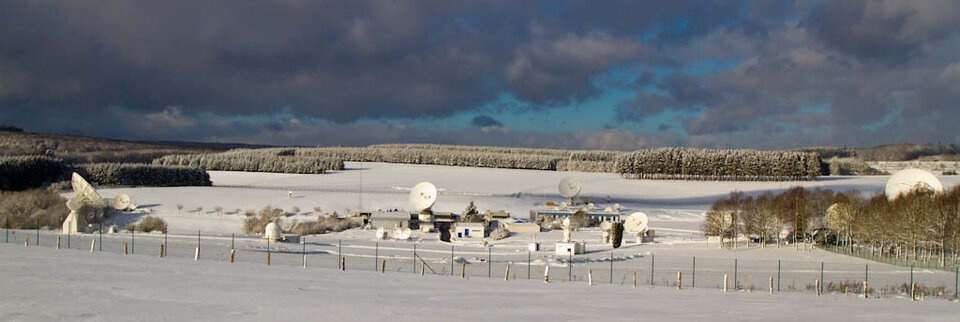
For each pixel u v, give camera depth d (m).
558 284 39.31
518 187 174.50
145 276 32.81
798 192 105.12
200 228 93.19
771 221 77.62
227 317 22.50
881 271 53.00
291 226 93.75
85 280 30.30
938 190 86.19
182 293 27.44
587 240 82.06
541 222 105.62
